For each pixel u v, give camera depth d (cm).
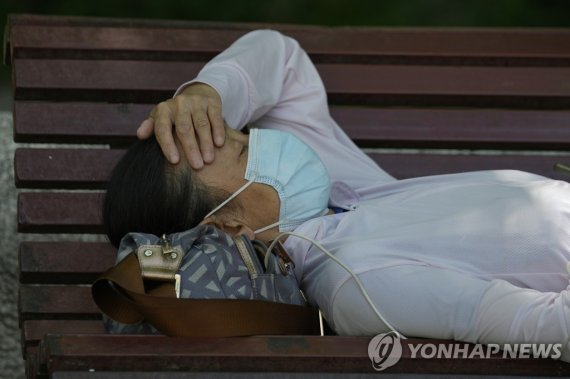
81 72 863
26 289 794
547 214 688
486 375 622
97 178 834
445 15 1797
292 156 706
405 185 769
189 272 639
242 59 809
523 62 918
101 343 599
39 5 1798
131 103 868
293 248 702
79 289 798
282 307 651
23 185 831
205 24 900
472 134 884
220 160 693
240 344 608
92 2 1792
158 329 629
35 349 783
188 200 684
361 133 880
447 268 659
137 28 888
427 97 899
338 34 912
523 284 679
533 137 888
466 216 685
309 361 605
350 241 685
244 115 795
